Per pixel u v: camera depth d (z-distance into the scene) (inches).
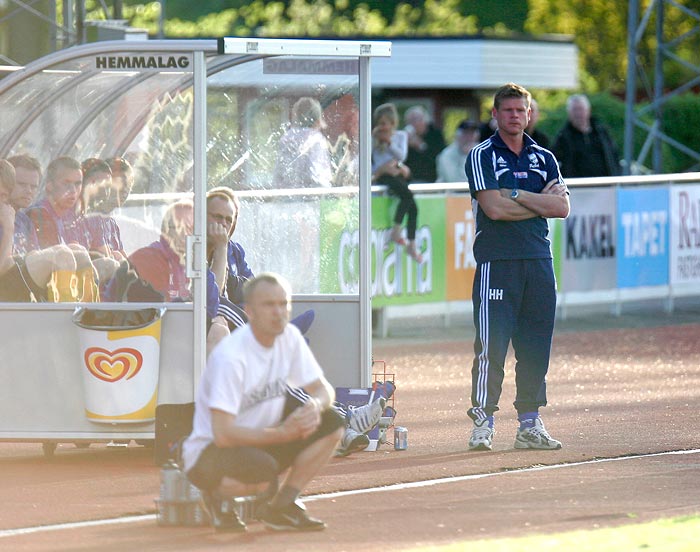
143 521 1019.3
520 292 1332.4
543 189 1333.7
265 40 1273.4
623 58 5802.2
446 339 2289.6
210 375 949.2
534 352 1338.6
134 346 1250.6
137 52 1266.0
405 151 2298.2
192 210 1264.8
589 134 2785.4
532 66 4092.0
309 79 1375.5
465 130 2746.1
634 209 2618.1
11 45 2112.5
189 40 1259.8
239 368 940.6
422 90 4008.4
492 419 1346.0
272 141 1400.1
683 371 1980.8
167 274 1264.8
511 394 1770.4
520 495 1111.6
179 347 1263.5
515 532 971.9
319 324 1379.2
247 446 952.3
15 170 1274.6
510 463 1257.4
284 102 1390.3
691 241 2731.3
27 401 1274.6
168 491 995.3
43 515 1036.5
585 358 2105.1
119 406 1253.7
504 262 1328.7
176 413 1202.6
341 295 1376.7
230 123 1407.5
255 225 1419.8
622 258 2605.8
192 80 1291.8
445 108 4020.7
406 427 1486.2
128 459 1285.7
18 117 1342.3
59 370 1272.1
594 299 2568.9
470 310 2440.9
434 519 1018.7
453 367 2000.5
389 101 4003.4
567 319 2556.6
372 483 1157.7
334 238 1385.3
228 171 1421.0
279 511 977.5
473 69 3929.6
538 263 1331.2
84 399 1268.5
